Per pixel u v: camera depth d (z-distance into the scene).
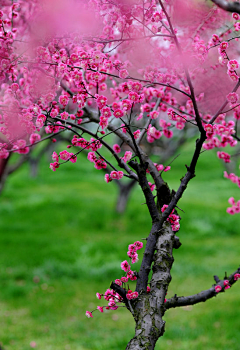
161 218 2.48
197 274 12.54
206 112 3.79
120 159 2.74
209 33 3.64
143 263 2.45
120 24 2.88
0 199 25.84
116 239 17.16
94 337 8.43
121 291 2.37
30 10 3.66
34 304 10.47
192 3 3.23
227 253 15.08
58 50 3.19
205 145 3.85
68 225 20.11
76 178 33.81
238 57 3.76
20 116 2.85
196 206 21.84
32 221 20.89
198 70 3.54
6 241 16.72
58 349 7.82
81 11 2.91
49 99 2.98
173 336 8.25
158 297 2.38
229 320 8.87
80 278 12.59
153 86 3.58
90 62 2.98
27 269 13.27
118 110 2.57
